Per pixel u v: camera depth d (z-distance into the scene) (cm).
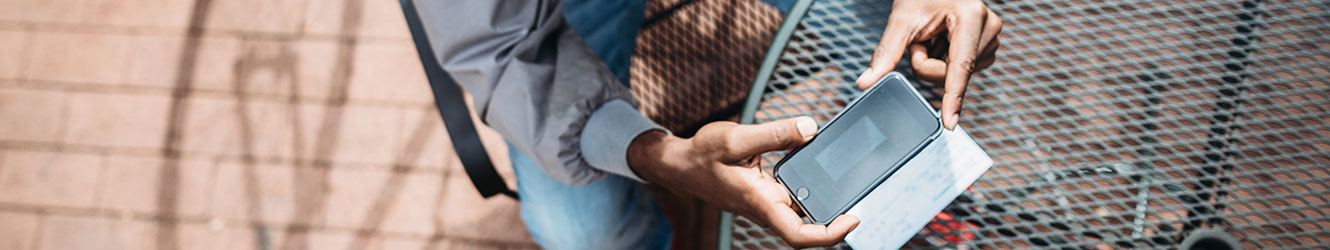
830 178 104
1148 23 124
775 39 128
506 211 230
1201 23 124
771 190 106
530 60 120
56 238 243
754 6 151
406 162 236
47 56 255
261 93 245
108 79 252
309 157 239
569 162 122
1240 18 124
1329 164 116
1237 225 115
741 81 146
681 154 108
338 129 239
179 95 248
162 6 255
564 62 120
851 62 128
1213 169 117
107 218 242
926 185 104
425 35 130
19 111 252
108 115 249
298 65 245
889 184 105
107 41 254
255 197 238
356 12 248
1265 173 116
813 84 127
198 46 251
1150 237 115
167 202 241
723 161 105
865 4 131
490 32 116
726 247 122
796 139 100
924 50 116
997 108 121
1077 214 117
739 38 149
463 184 233
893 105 105
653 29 151
